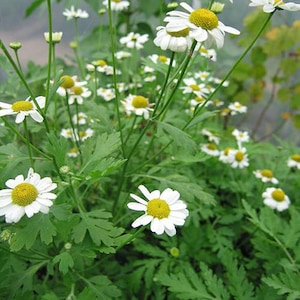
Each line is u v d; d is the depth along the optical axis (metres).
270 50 0.37
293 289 0.16
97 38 0.34
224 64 0.38
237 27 0.38
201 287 0.17
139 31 0.35
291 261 0.18
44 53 0.33
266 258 0.19
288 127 0.42
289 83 0.42
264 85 0.39
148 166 0.20
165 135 0.19
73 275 0.16
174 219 0.12
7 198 0.12
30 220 0.13
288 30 0.37
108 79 0.25
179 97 0.24
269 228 0.19
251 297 0.17
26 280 0.15
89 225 0.14
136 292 0.18
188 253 0.20
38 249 0.16
